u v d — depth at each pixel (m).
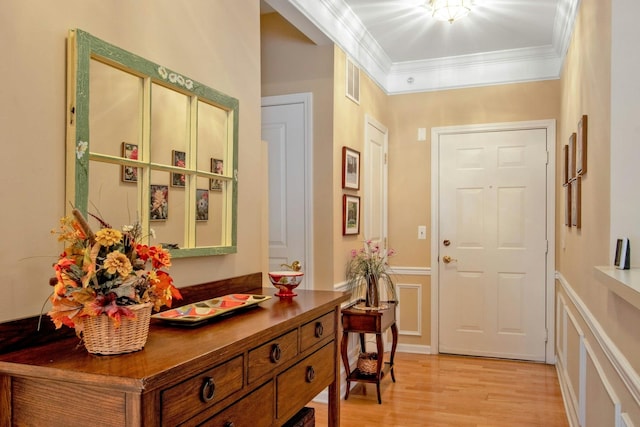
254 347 1.44
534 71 4.28
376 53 4.18
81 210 1.38
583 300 2.67
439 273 4.58
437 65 4.51
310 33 3.24
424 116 4.61
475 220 4.49
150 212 1.66
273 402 1.55
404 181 4.68
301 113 3.49
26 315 1.26
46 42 1.32
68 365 1.08
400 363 4.29
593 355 2.21
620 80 1.92
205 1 1.98
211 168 1.98
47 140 1.32
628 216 1.90
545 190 4.29
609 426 1.85
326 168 3.43
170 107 1.76
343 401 3.41
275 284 2.06
